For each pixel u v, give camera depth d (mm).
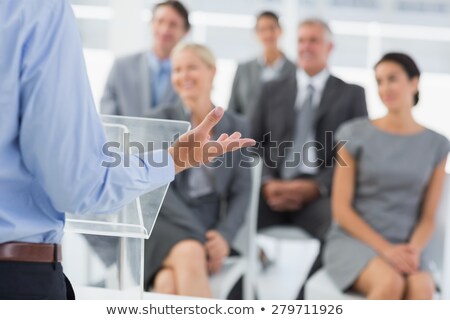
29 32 2121
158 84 6922
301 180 6570
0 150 2164
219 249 5234
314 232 6398
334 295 5094
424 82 10594
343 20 10562
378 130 5508
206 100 5523
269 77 7824
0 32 2102
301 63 6816
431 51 10586
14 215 2205
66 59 2143
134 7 9211
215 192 5449
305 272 7672
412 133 5480
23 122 2125
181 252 4996
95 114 2209
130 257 3135
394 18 10578
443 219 5426
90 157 2164
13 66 2102
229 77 10531
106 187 2205
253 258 5578
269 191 6543
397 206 5418
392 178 5410
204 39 10562
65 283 2496
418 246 5262
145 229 2754
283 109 6781
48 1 2148
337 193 5480
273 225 6574
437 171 5453
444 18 10547
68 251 3621
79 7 10070
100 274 3604
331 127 6715
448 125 10469
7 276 2203
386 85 5457
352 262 5168
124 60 7004
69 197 2156
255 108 6855
